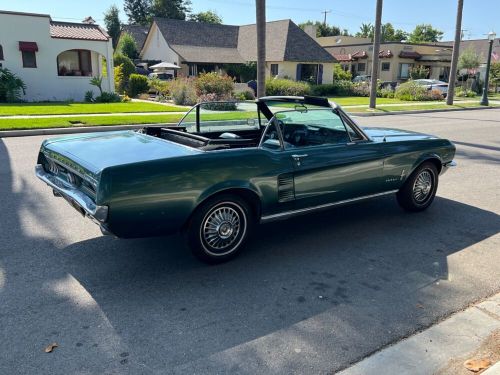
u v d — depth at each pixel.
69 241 4.86
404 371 2.89
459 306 3.70
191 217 4.10
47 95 22.77
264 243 4.96
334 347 3.12
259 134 6.01
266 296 3.79
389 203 6.59
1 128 12.43
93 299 3.68
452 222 5.77
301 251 4.75
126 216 3.71
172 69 37.19
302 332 3.29
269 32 39.38
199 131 5.73
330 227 5.50
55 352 3.00
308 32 49.81
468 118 19.92
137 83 27.34
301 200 4.74
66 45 22.72
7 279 3.98
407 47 46.72
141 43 49.34
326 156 4.82
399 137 5.80
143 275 4.12
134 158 3.90
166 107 20.03
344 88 35.19
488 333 3.32
